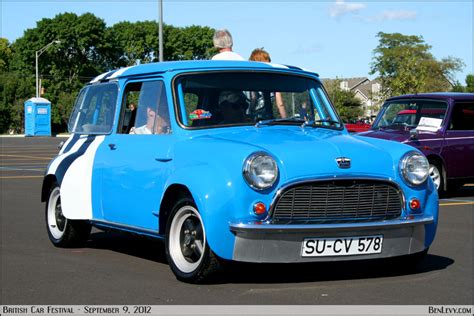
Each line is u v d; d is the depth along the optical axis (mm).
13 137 61656
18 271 6941
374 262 7004
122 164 7145
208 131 6688
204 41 92812
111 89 7859
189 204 6117
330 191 5902
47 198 8586
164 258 7570
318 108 7426
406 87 45156
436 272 6797
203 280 6141
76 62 86438
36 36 84625
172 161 6438
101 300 5758
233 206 5734
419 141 13625
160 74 7070
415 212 6262
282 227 5707
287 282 6324
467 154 14055
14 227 9961
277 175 5770
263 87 7160
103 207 7461
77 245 8297
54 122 82375
